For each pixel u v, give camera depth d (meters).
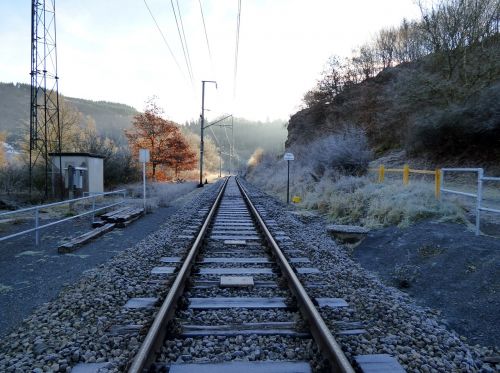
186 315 4.94
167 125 34.56
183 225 12.40
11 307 5.38
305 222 13.61
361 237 9.88
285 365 3.69
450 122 19.42
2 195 18.67
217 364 3.70
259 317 4.90
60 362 3.77
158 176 36.06
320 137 34.94
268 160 52.59
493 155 17.67
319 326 4.07
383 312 5.15
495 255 6.46
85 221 13.38
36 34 20.70
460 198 11.09
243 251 8.68
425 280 6.66
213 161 108.94
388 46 36.28
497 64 19.66
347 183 15.85
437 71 23.25
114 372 3.56
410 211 10.12
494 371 3.92
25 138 36.53
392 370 3.61
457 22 22.31
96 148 28.33
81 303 5.34
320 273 6.95
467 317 5.27
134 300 5.39
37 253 8.61
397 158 23.97
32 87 20.72
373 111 31.39
